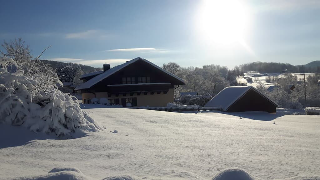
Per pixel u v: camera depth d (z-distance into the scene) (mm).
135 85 27203
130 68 27938
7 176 3090
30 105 6922
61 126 6711
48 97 7227
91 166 4004
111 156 4707
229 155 4859
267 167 4062
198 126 9133
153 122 9727
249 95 26359
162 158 4574
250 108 26391
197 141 6277
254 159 4574
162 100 29703
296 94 58875
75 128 6957
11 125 6500
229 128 8883
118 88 26469
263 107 27078
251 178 2730
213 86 74250
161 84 28547
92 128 7309
